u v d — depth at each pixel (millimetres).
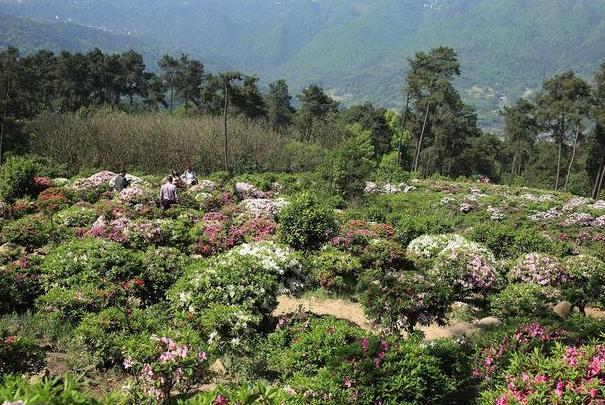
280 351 7426
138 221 13719
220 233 13938
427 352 6238
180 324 7887
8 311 8922
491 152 74188
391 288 8438
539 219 25422
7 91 41656
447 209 27297
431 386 5922
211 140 37250
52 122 35062
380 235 15867
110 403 3947
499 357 6750
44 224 13445
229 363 7273
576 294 10844
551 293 10641
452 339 7742
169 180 18344
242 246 9570
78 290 8633
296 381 5926
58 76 64625
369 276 9477
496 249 15031
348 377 5805
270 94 78188
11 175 19953
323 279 11359
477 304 11477
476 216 25203
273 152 39719
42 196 18641
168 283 9852
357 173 25438
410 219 17516
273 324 8758
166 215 17031
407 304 8156
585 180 61438
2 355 5906
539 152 71500
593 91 46594
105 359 6961
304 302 10953
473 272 10859
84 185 21594
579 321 7656
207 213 18125
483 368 6613
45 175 27266
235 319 7672
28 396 3070
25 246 12328
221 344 7473
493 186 39938
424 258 13062
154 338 6188
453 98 55938
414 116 68062
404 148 71375
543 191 38469
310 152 40562
